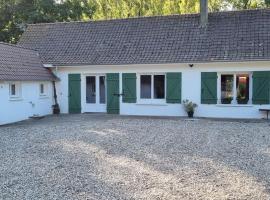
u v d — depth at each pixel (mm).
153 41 21516
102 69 21656
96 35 23250
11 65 19250
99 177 8375
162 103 20672
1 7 32938
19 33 34000
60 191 7410
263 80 18922
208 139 13109
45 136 14031
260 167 9172
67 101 22547
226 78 19688
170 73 20375
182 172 8766
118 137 13617
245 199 6914
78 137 13688
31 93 20328
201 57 19562
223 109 19688
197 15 22016
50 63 22031
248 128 15695
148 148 11594
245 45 19422
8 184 7891
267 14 20688
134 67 21016
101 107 22188
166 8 33844
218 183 7895
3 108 17953
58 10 34375
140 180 8141
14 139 13484
